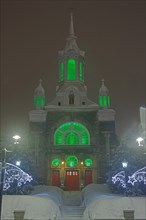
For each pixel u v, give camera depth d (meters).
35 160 50.44
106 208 27.69
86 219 29.16
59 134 54.06
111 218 26.25
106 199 29.22
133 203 28.02
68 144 53.34
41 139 52.44
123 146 38.59
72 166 51.62
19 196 29.97
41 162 50.91
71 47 62.38
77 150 52.25
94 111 55.09
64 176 50.75
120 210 27.28
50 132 53.59
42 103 56.66
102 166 50.94
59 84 61.25
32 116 53.91
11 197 29.69
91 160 51.81
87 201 36.09
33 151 51.00
